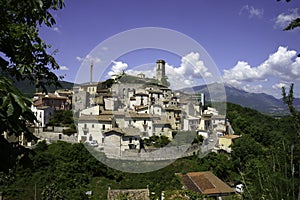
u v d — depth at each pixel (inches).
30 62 72.4
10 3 65.5
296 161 79.7
